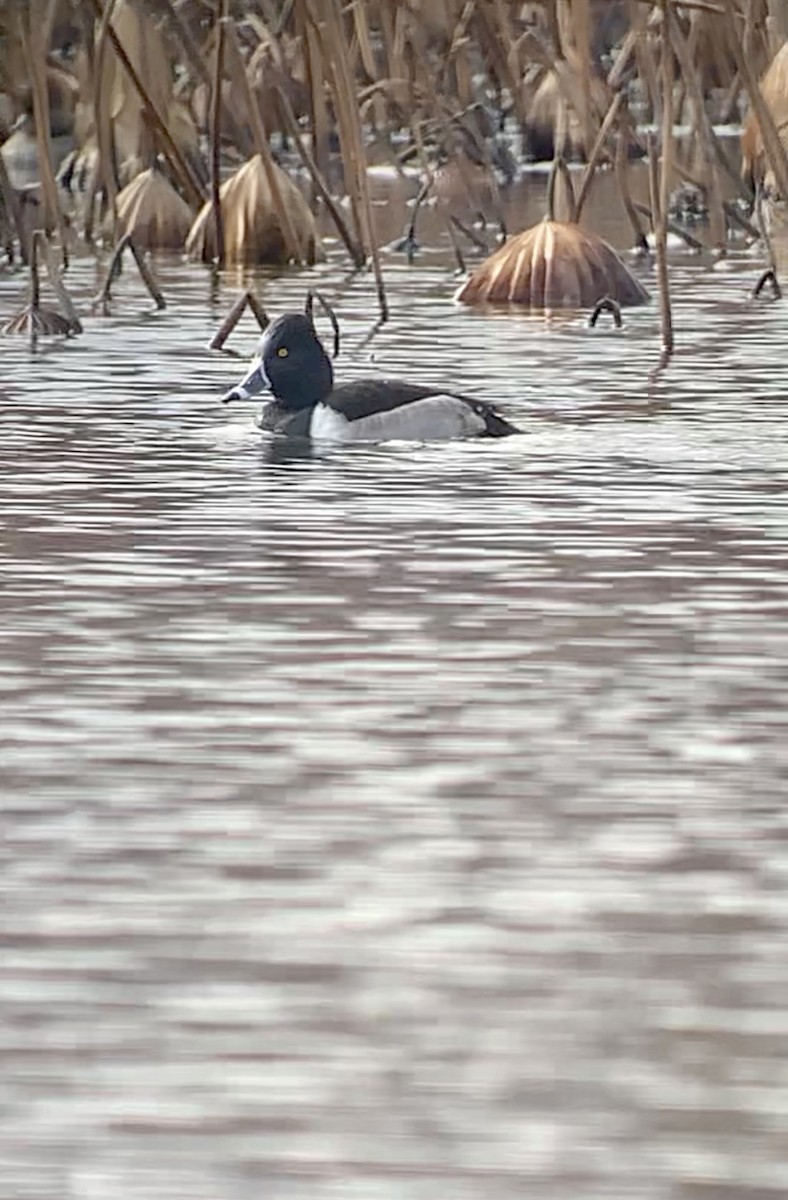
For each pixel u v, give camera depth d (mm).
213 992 8516
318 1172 7301
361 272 30344
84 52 36094
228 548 14945
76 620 13336
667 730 11305
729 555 14625
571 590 13836
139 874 9602
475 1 36562
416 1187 7203
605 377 21219
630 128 35844
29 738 11289
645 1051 8047
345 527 15492
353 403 18688
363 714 11602
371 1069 7941
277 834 10023
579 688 11977
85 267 30797
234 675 12258
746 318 25141
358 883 9492
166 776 10750
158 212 33031
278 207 31234
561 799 10406
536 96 41375
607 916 9148
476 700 11789
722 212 31516
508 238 33531
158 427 19141
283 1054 8047
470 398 18734
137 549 14930
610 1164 7316
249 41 36781
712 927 9039
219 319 25734
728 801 10359
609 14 43250
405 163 40188
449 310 26438
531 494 16391
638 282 26938
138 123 35000
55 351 23312
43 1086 7832
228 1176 7285
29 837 10000
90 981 8602
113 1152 7426
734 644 12719
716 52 38469
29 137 40656
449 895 9367
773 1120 7574
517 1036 8172
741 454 17656
